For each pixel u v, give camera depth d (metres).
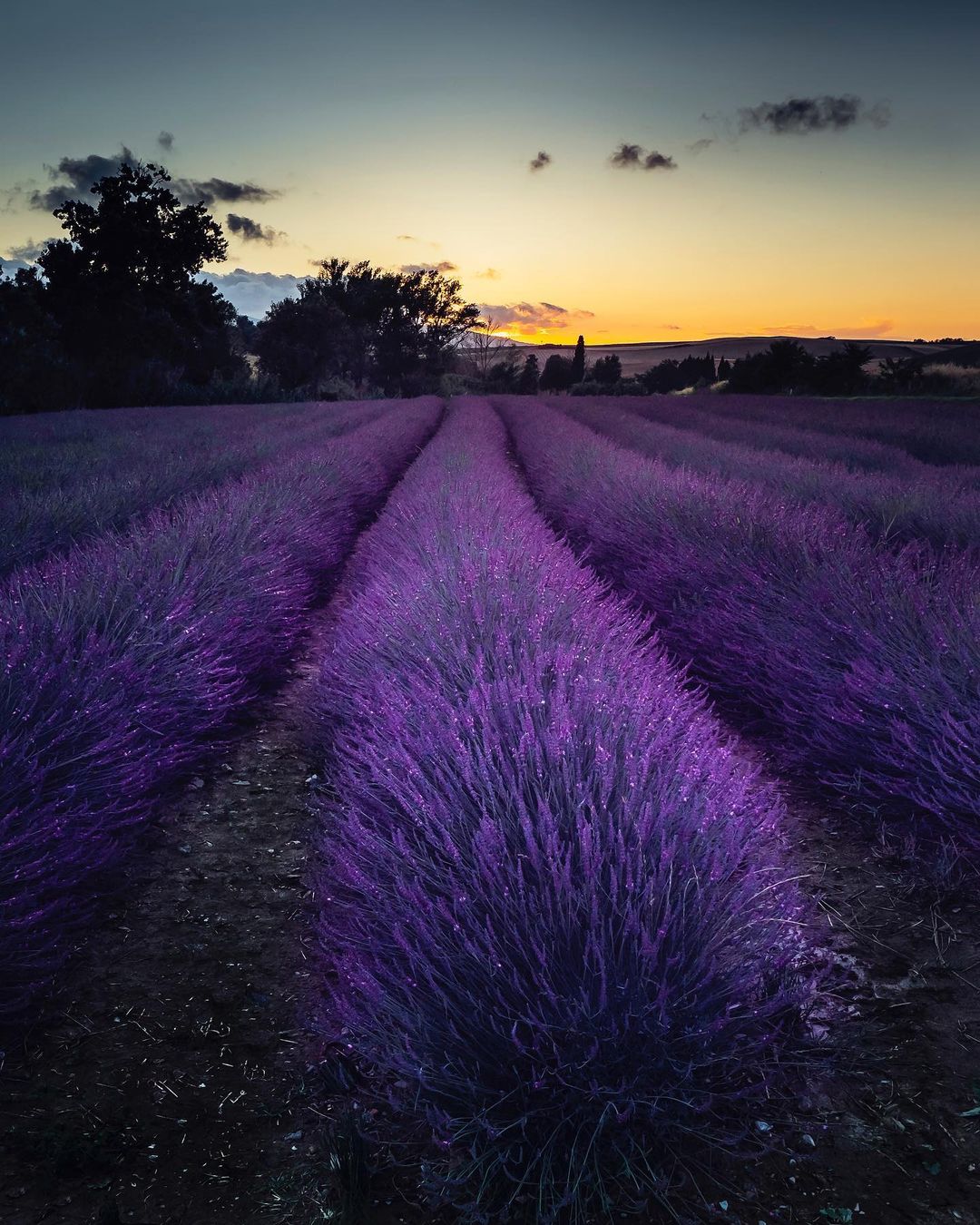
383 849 2.53
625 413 29.78
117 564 5.18
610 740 2.79
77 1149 1.81
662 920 2.02
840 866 3.11
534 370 106.31
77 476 10.49
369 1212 1.71
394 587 5.20
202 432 19.67
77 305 45.09
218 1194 1.75
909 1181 1.77
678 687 4.21
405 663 3.99
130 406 42.03
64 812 3.00
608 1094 1.81
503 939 2.04
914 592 4.63
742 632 4.93
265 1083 2.08
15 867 2.59
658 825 2.28
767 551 5.94
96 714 3.38
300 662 5.82
